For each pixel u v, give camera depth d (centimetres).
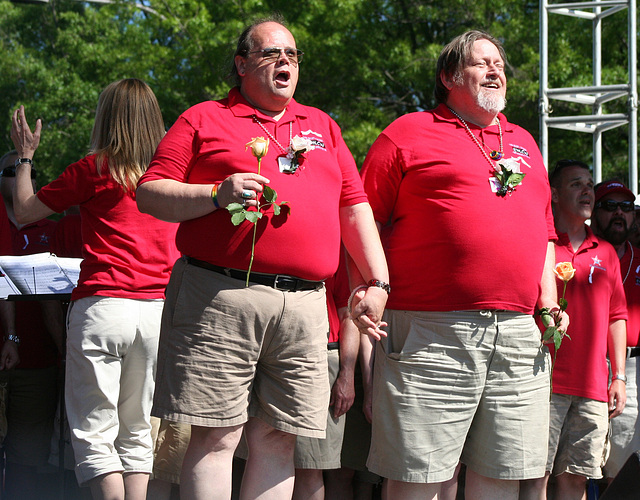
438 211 1163
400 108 6231
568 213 1589
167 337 1020
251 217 936
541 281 1295
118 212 1272
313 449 1359
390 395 1172
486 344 1155
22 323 1692
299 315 1025
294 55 1073
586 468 1516
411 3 5956
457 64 1223
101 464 1235
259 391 1059
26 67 6800
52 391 1730
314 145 1068
